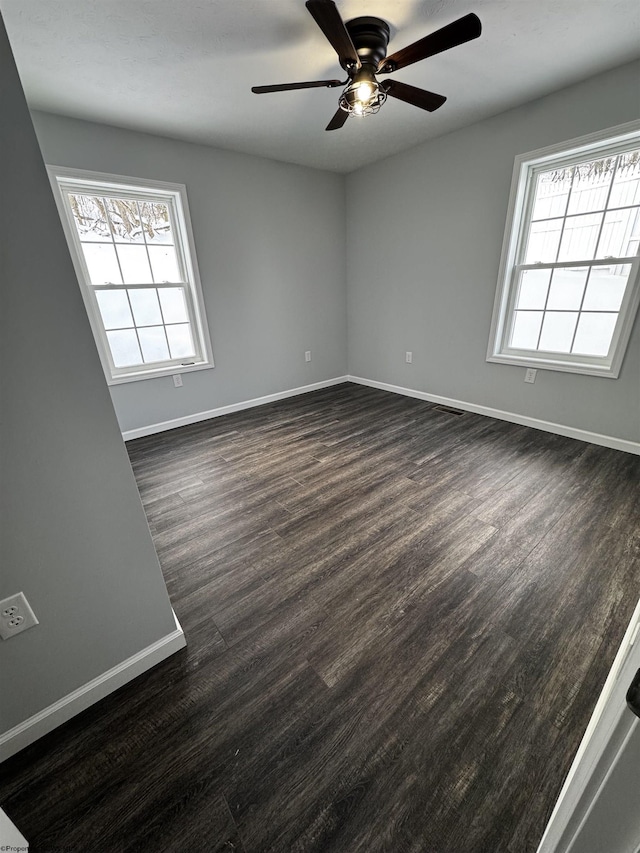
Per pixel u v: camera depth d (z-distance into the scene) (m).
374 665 1.30
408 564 1.75
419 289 3.78
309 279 4.18
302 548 1.89
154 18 1.63
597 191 2.54
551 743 1.06
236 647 1.39
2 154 0.77
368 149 3.36
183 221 3.19
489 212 3.04
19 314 0.85
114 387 3.20
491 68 2.17
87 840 0.91
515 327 3.22
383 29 1.78
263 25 1.71
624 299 2.52
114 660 1.23
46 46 1.78
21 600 0.99
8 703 1.04
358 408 3.92
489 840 0.88
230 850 0.89
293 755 1.06
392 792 0.98
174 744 1.10
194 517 2.19
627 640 0.56
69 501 1.02
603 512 2.04
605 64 2.15
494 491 2.29
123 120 2.62
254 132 2.89
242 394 4.00
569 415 2.97
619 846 0.41
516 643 1.36
